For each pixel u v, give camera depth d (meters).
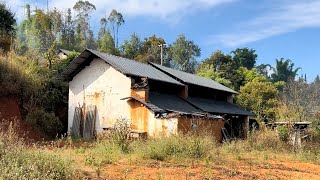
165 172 10.09
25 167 7.13
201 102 28.80
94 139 23.45
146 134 22.16
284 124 26.56
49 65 30.06
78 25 77.06
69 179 7.86
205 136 18.05
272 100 42.50
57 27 71.62
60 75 26.11
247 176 10.59
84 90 25.64
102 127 24.33
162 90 27.23
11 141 9.02
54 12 72.88
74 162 9.72
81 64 25.59
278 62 92.00
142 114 22.72
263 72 89.25
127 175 9.20
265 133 23.84
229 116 30.38
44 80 25.73
